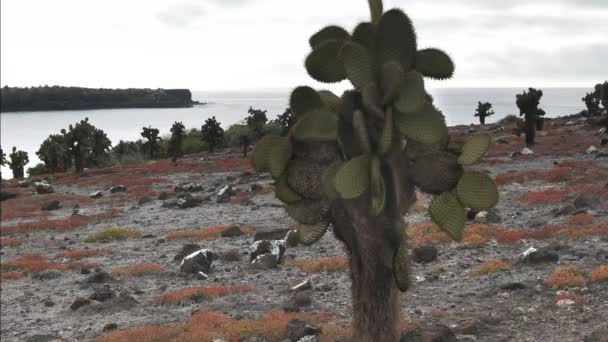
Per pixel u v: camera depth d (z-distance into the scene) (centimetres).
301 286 1619
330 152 674
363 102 627
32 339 1377
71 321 1541
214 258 2191
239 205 3591
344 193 619
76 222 3434
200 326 1266
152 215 3562
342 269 1817
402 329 1096
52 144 8306
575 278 1306
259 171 688
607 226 1884
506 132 7006
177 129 8038
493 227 2162
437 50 645
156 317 1495
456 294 1377
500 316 1139
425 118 623
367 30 661
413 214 2567
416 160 652
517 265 1588
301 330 1116
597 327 1020
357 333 693
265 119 7981
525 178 3372
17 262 2391
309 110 702
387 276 675
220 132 8869
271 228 2758
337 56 679
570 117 8700
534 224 2161
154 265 2119
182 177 5531
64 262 2430
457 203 661
